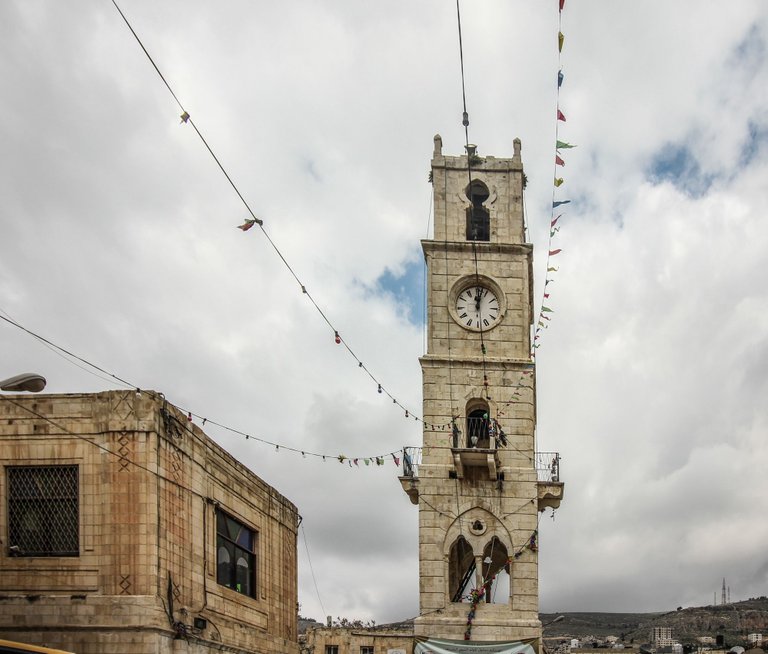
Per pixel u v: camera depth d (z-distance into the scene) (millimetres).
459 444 49094
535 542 48062
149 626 27609
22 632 27688
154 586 28188
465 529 48375
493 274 51469
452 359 50125
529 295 52656
